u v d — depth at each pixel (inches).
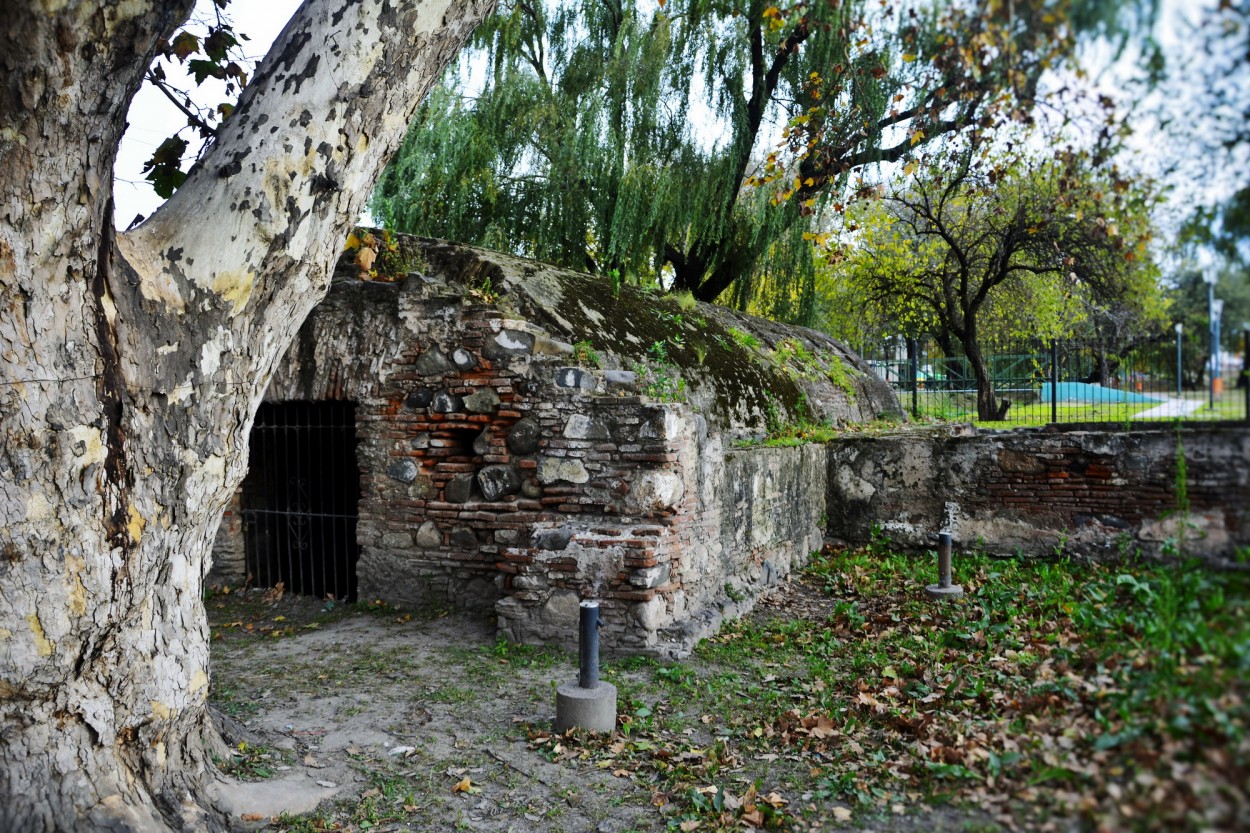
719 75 476.7
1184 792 68.3
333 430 324.8
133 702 138.8
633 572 243.3
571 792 163.8
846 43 206.4
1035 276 550.0
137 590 137.4
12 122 116.9
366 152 159.3
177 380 140.3
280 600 319.6
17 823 126.0
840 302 868.6
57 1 112.6
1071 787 81.6
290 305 158.9
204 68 214.2
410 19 157.2
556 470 267.0
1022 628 239.5
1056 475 355.6
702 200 474.3
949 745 148.6
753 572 319.0
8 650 124.2
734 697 213.0
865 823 131.9
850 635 265.6
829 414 462.9
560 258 490.3
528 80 492.1
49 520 125.1
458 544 287.9
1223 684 71.8
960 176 225.9
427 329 293.1
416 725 195.3
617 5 512.7
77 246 125.2
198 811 144.3
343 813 155.2
